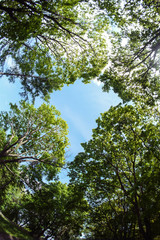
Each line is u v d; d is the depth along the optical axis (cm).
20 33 860
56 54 1465
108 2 998
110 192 1568
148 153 1173
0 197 1938
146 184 1120
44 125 2122
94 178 1608
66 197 2288
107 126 1547
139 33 1025
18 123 2091
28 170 1811
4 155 1466
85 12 1172
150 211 1056
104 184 1574
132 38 1056
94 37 1345
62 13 1138
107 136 1684
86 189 1705
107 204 1852
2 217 1352
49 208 2094
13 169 1834
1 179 1786
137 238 1567
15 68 979
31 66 1229
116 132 1568
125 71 1186
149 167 1177
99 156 1645
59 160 1866
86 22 1251
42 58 1373
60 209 2181
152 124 1366
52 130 2119
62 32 1291
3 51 944
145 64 1121
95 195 1747
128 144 1432
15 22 920
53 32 1220
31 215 2381
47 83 1120
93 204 1775
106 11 1054
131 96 1249
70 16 1171
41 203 2092
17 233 1130
